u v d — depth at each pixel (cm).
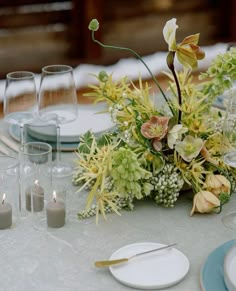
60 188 145
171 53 140
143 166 144
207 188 147
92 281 122
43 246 134
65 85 173
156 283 120
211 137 150
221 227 143
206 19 485
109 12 448
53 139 168
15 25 418
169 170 144
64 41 437
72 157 177
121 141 147
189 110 145
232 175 153
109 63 453
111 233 140
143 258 128
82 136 160
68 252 132
